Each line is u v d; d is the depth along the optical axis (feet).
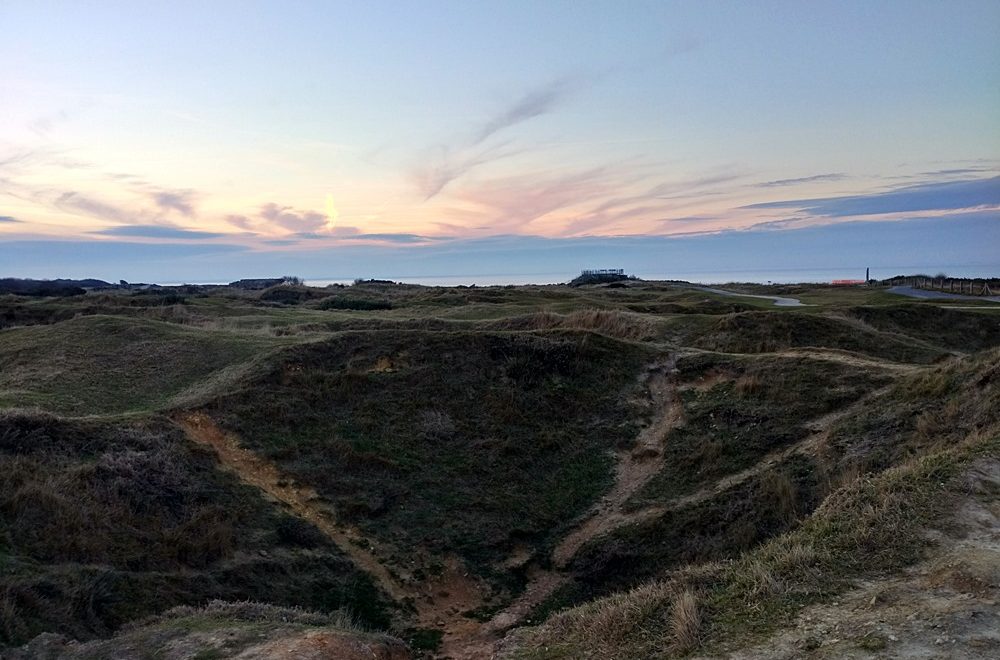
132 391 66.44
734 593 25.04
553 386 70.23
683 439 59.98
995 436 36.40
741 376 68.44
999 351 51.52
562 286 274.36
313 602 39.73
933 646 19.27
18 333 91.50
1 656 24.58
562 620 27.91
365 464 54.75
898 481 31.37
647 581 42.50
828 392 60.39
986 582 22.50
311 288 231.91
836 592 23.82
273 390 61.82
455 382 68.74
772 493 46.65
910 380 55.77
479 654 37.37
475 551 47.75
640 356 76.43
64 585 31.45
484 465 57.57
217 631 25.53
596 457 60.64
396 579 43.96
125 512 39.99
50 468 41.55
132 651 24.29
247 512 45.32
